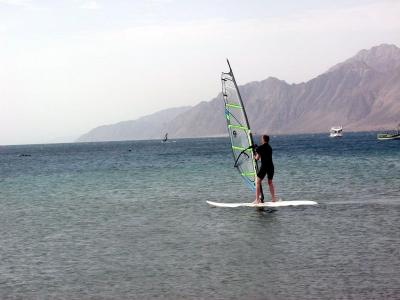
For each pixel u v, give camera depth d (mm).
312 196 26000
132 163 74000
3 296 9977
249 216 19484
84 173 53062
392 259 12102
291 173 43219
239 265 11883
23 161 97625
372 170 43719
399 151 85375
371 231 15781
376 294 9531
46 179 45656
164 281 10734
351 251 13047
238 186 33281
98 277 11195
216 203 23516
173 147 193500
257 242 14516
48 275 11461
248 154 23469
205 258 12680
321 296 9492
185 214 20688
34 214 22172
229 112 23656
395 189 28266
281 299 9398
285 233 15781
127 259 12852
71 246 14766
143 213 21453
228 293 9812
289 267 11578
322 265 11680
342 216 18953
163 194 29344
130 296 9805
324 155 79250
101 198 28141
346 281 10383
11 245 15078
